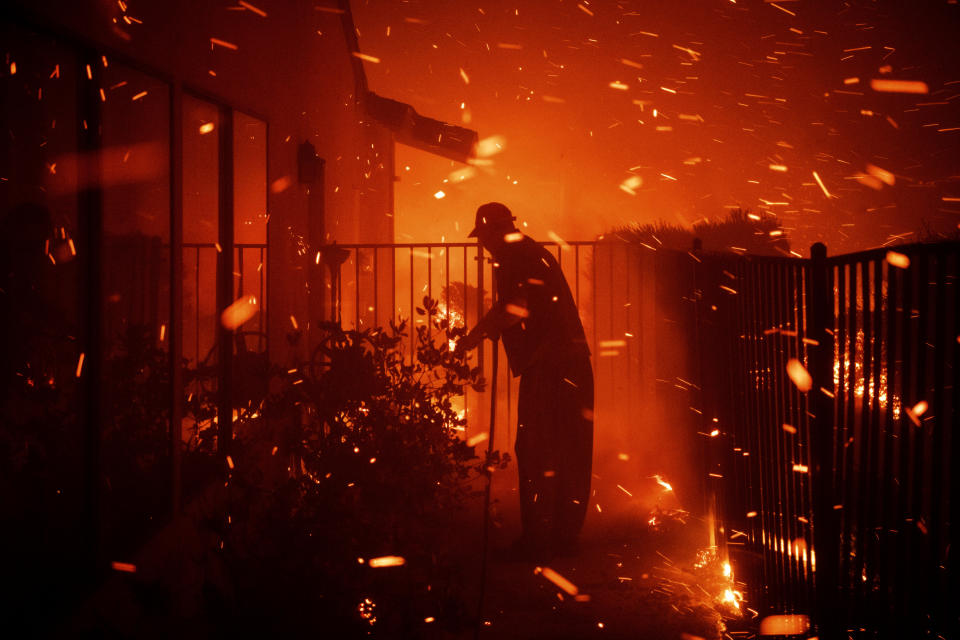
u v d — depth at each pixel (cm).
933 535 208
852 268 262
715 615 389
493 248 493
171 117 350
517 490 629
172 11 350
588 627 382
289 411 429
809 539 304
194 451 397
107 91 291
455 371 470
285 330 587
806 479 308
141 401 325
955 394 196
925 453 287
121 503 305
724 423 425
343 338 450
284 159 589
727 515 419
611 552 493
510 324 480
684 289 507
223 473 377
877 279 242
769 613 355
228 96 442
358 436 407
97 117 279
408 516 382
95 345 281
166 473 343
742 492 394
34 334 256
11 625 238
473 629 377
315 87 722
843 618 269
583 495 491
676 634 371
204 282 417
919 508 214
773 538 349
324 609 324
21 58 239
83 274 278
